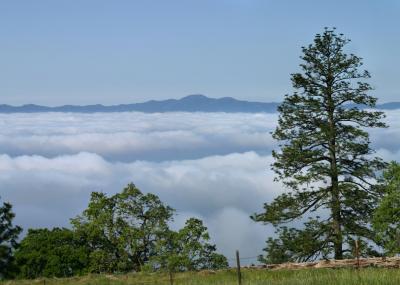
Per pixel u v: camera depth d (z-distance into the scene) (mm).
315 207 38500
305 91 39938
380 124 39344
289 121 39812
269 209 39250
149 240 48438
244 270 25531
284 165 39250
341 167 38250
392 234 27859
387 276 19141
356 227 36688
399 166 28656
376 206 36406
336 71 39094
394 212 27953
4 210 27797
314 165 38094
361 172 37219
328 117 39438
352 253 35000
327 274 20953
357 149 38250
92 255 48375
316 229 37906
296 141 38750
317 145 39156
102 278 26750
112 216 49094
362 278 19078
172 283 22922
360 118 39125
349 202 36781
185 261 41531
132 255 48688
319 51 39688
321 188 38500
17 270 28328
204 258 43219
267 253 38375
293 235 38312
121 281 25547
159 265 42625
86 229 50000
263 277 22984
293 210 38562
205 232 44281
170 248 44906
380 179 36250
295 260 37688
